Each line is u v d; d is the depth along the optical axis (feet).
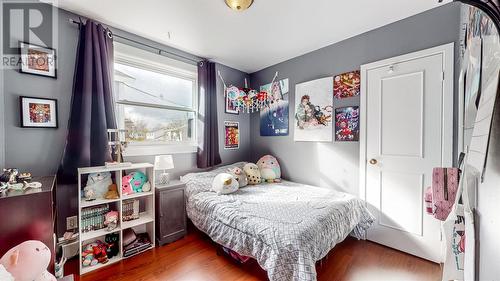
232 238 5.75
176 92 9.23
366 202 7.52
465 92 4.17
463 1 1.70
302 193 7.65
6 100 5.40
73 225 6.36
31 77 5.76
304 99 9.40
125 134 7.70
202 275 5.65
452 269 3.22
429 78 6.22
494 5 1.62
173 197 7.46
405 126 6.67
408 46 6.59
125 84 7.75
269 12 6.32
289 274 4.53
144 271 5.79
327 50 8.61
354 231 7.16
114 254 6.38
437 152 6.11
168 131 8.97
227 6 6.05
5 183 4.39
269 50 9.06
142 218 7.07
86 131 6.30
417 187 6.47
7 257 3.56
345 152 8.13
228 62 10.46
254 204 6.54
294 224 5.13
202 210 6.94
